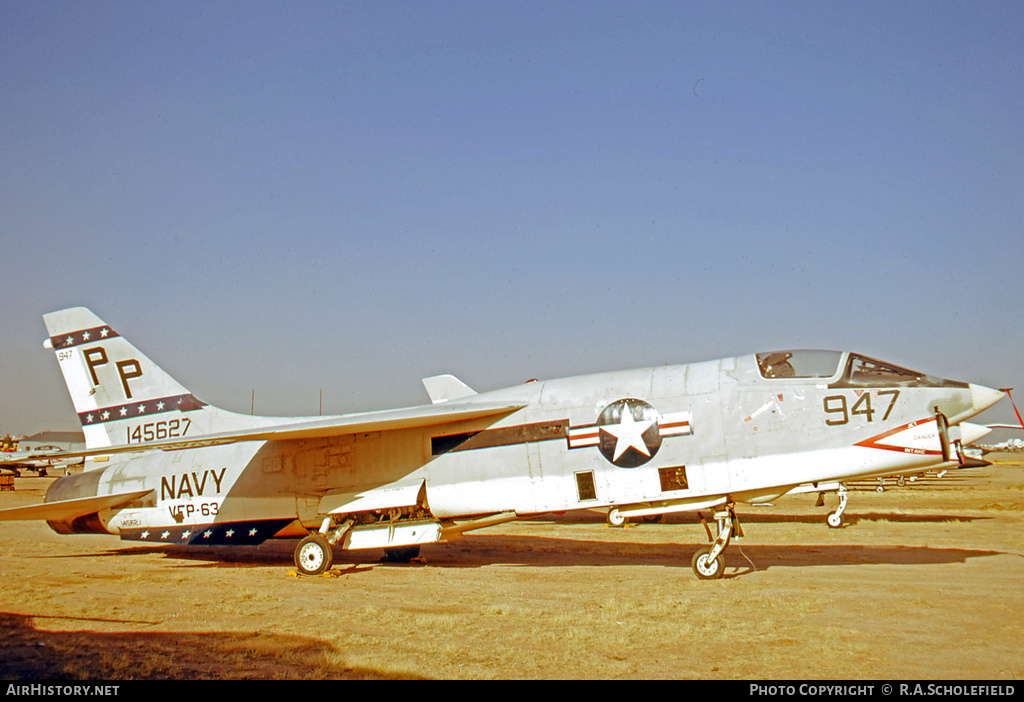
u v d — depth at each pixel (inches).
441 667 289.6
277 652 314.3
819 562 578.2
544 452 550.0
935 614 379.9
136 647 324.8
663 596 439.5
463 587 493.0
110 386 724.7
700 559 503.8
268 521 621.9
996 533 778.2
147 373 719.7
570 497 541.0
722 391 518.6
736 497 525.0
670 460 518.0
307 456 616.1
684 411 519.8
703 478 510.6
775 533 807.1
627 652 311.0
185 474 657.0
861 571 527.5
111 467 695.7
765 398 507.8
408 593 473.1
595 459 536.1
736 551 649.6
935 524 882.1
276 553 732.0
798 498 1539.1
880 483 1633.9
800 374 511.8
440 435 583.5
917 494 1533.0
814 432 493.7
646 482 522.0
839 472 487.8
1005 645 317.1
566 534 869.8
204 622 379.6
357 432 590.2
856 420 488.7
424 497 587.2
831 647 314.0
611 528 954.1
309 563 562.9
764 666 287.1
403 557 643.5
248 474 633.0
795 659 297.0
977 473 2529.5
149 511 664.4
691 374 537.6
